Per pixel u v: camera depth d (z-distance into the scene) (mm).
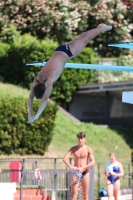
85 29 98062
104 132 77625
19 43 86062
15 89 78812
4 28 91812
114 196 48406
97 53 102250
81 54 86250
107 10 99312
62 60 28234
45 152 69562
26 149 68375
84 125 78562
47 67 27750
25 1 92812
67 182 48406
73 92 86188
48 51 83000
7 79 84625
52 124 69438
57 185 48844
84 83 86688
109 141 75688
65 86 84500
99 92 88125
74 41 29016
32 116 27297
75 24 94750
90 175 46906
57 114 79625
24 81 82688
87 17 97312
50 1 93562
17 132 67875
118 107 87000
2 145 67375
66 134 75125
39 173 47719
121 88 82812
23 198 46125
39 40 91375
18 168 49625
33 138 68438
